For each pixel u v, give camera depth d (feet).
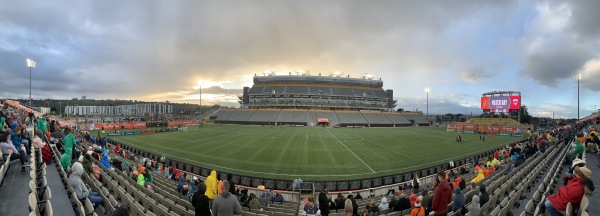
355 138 168.76
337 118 334.24
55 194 28.02
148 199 34.35
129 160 82.07
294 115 337.11
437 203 23.02
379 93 449.48
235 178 62.90
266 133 195.21
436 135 201.67
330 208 45.85
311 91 417.28
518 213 29.78
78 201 22.52
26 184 29.22
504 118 297.53
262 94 408.05
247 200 43.65
